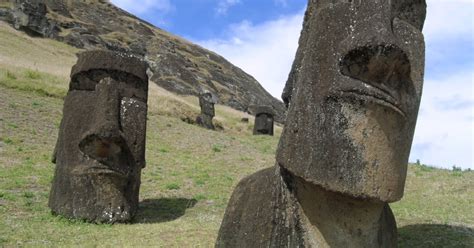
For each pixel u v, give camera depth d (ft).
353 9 13.20
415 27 14.05
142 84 32.81
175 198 38.52
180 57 217.15
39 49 130.62
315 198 13.80
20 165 42.86
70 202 30.60
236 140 66.90
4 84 69.46
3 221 28.73
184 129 68.59
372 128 12.84
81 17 197.77
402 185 13.56
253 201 14.93
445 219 27.17
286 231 13.87
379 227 14.43
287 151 13.70
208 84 200.85
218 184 42.47
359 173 12.79
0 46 115.65
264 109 90.48
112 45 175.11
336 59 13.07
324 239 13.78
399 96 13.00
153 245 24.34
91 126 30.66
